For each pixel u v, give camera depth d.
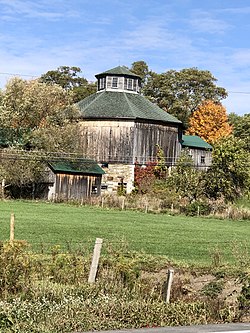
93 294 14.32
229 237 36.25
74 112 68.25
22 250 16.62
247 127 103.25
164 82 110.69
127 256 21.56
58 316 12.04
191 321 13.16
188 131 98.06
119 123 67.44
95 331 11.38
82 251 20.44
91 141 68.06
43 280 15.41
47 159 60.62
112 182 67.25
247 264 20.83
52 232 33.03
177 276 19.44
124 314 12.82
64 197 59.91
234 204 56.03
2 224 35.75
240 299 14.72
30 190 60.62
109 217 45.47
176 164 65.56
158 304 13.78
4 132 65.50
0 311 12.02
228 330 11.52
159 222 43.88
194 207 52.53
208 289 16.36
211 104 98.25
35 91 68.12
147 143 68.12
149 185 65.38
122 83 72.19
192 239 34.03
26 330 11.13
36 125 68.38
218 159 57.53
